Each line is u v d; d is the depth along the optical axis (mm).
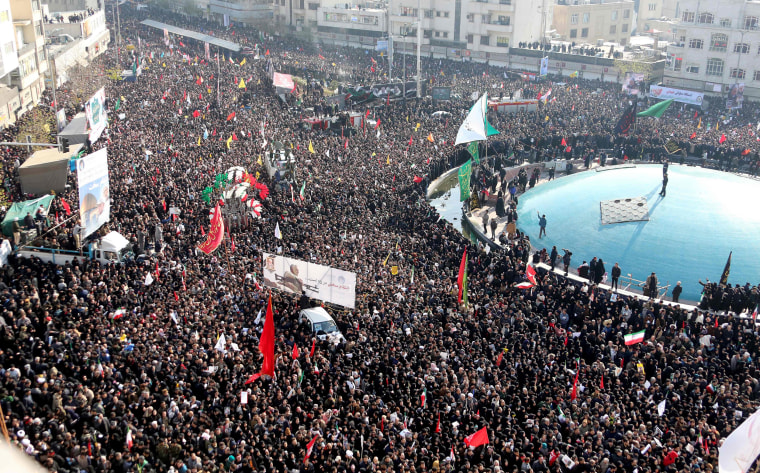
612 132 73312
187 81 87188
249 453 20375
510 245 48062
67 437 19094
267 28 147500
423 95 87938
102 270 32938
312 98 83000
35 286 30094
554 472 21922
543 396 26641
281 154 55750
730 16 91938
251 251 39750
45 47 81875
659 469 21969
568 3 141875
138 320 27938
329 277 32625
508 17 118125
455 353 29188
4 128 61312
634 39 137750
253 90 85188
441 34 127875
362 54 122062
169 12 165750
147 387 22891
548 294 38625
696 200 49312
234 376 25328
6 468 4500
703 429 24141
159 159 54562
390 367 27234
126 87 82375
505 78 102438
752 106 84938
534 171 61094
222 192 46875
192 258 37188
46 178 45375
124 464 18969
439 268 41688
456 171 69000
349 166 59094
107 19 148000
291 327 31078
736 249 45375
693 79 97125
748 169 66750
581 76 107062
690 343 33062
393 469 20547
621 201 50750
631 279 44812
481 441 21938
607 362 30984
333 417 23391
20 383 21516
